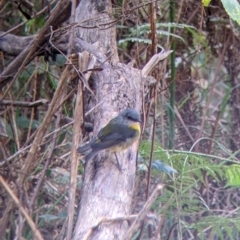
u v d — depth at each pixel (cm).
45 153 886
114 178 672
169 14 1138
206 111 1157
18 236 658
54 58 884
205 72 1371
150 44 939
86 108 796
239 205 1034
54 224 924
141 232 774
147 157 905
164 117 1121
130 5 1034
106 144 713
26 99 1082
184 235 959
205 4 859
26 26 1128
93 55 809
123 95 779
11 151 1020
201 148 1112
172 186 889
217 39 1216
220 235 901
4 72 907
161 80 1047
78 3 945
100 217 609
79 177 916
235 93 1214
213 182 1052
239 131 1183
